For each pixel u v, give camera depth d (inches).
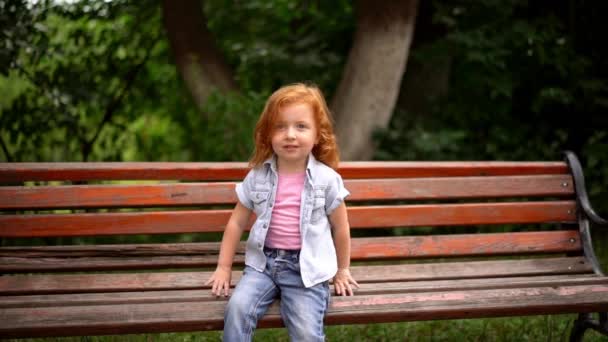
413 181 119.6
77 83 222.2
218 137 211.2
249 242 99.9
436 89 244.1
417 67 243.1
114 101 235.0
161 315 91.4
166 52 247.8
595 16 242.1
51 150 232.5
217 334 135.3
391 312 96.0
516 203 121.9
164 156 280.4
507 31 226.7
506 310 98.7
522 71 241.1
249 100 211.3
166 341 129.3
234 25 269.0
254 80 259.0
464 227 222.8
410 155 223.5
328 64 248.7
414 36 246.5
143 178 113.5
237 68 264.1
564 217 123.1
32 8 207.5
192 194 113.7
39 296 100.8
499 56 224.8
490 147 232.8
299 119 98.3
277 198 101.0
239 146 206.7
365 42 201.6
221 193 114.3
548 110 244.7
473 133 243.1
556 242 121.1
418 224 118.5
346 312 95.1
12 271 108.0
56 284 106.3
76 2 217.2
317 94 102.6
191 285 109.2
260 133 102.3
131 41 233.8
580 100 237.6
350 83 205.0
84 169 111.3
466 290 102.0
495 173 123.9
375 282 113.8
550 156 236.4
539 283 106.3
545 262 120.0
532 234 121.0
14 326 87.9
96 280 107.7
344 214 102.0
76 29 227.1
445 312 97.2
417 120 233.3
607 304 100.6
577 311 100.7
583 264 120.0
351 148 204.8
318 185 100.2
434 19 220.1
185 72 214.1
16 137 220.8
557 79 239.9
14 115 218.5
